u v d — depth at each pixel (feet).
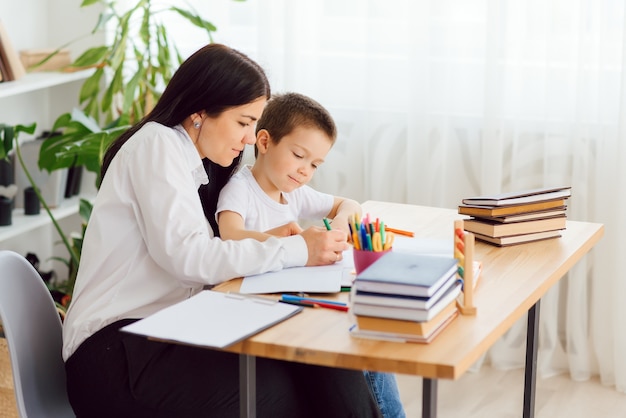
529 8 10.98
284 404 6.81
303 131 7.88
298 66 11.79
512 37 11.16
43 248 12.97
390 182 11.95
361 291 5.64
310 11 11.76
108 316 6.84
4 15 11.72
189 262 6.70
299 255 6.98
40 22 12.45
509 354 11.65
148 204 6.81
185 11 11.29
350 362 5.48
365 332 5.69
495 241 7.66
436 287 5.64
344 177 12.08
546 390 11.20
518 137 11.34
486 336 5.75
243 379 5.98
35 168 11.72
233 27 12.12
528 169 11.41
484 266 7.14
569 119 11.13
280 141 7.95
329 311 6.17
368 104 11.67
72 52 12.59
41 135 12.57
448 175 11.71
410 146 11.57
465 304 6.12
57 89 12.69
